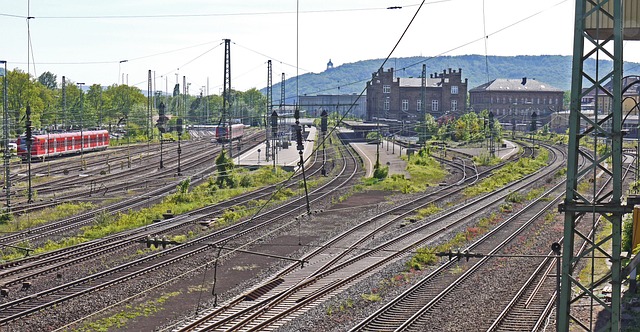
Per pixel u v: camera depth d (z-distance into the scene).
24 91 115.44
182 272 31.75
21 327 23.80
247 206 53.66
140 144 117.56
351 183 68.00
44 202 53.41
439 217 46.75
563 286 17.25
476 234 41.22
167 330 23.61
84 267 32.38
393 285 29.44
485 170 82.56
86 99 142.25
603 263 33.12
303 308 25.98
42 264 32.81
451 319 24.41
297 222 45.22
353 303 26.48
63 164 83.00
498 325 23.67
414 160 86.38
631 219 35.88
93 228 43.81
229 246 37.44
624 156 88.00
